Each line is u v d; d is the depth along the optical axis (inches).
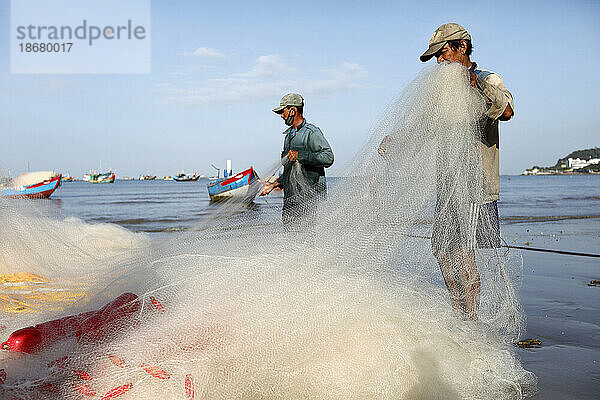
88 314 100.1
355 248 114.0
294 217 144.1
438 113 124.4
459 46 138.2
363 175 124.4
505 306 123.0
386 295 106.8
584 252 309.1
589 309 165.0
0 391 80.7
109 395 80.9
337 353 92.6
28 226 171.9
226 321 93.9
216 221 171.5
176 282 109.0
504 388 98.8
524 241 367.9
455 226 121.0
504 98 127.9
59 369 85.5
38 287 136.3
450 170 122.3
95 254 174.2
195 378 84.3
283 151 212.7
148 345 87.9
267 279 105.9
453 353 102.0
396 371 90.8
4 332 103.7
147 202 1016.9
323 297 100.5
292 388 88.3
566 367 111.3
